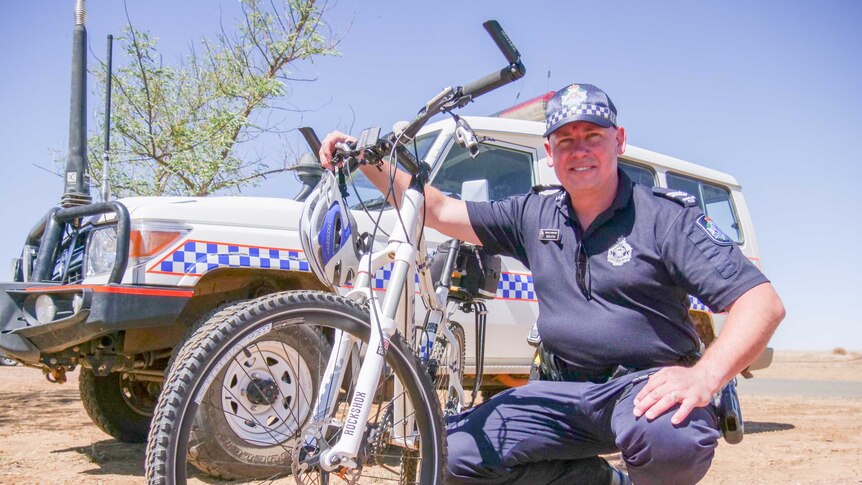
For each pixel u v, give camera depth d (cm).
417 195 276
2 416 646
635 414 244
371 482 346
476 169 568
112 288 391
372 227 485
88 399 523
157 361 463
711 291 257
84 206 432
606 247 276
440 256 396
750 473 479
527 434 286
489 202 313
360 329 252
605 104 273
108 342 415
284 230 452
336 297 249
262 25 891
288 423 389
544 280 290
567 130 273
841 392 1212
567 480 305
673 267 267
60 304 404
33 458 472
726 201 772
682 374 244
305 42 884
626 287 272
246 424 382
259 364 389
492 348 551
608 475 310
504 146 586
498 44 258
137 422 538
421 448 263
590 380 285
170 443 211
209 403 350
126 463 466
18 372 1048
